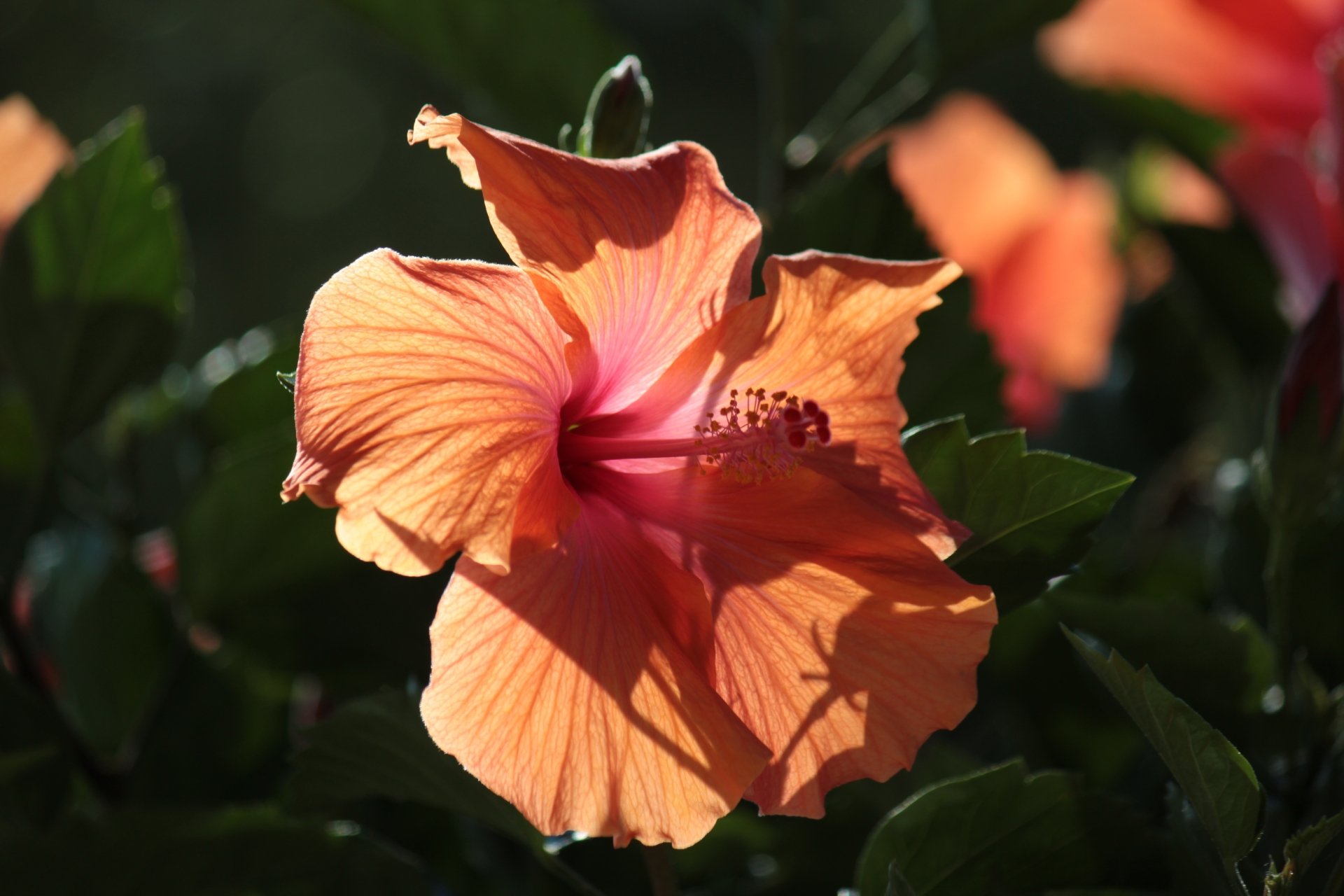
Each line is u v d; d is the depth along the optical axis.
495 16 0.86
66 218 0.82
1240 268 0.92
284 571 0.81
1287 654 0.78
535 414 0.72
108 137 0.82
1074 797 0.75
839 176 0.82
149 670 0.84
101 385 0.83
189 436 0.86
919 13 0.87
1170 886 0.76
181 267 0.83
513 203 0.72
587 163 0.72
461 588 0.72
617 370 0.75
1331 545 0.82
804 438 0.74
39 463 0.83
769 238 0.82
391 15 0.87
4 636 0.81
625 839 0.72
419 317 0.71
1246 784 0.72
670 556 0.75
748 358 0.75
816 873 0.79
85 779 0.82
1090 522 0.76
